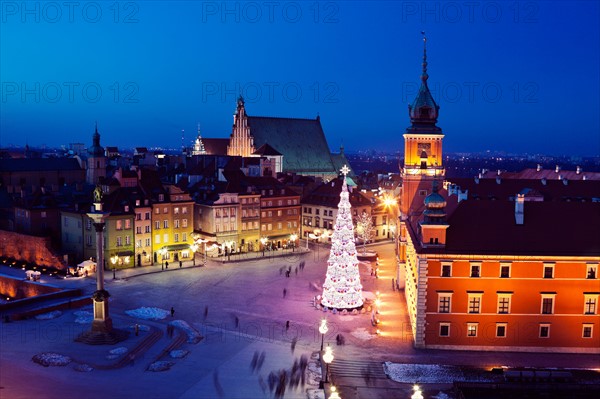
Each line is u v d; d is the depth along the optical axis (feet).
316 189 550.77
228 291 345.92
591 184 405.59
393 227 569.64
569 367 234.79
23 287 360.07
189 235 442.91
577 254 247.50
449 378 223.51
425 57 371.76
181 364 231.71
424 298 252.01
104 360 230.68
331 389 185.98
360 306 311.06
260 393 205.57
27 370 217.77
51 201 433.07
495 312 251.19
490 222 258.16
